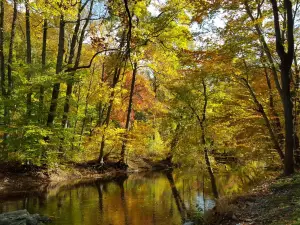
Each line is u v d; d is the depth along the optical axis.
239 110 19.23
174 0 11.94
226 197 11.37
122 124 34.12
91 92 25.81
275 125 19.78
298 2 15.86
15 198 15.50
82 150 22.45
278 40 13.38
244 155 22.91
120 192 17.89
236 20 15.27
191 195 16.81
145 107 33.44
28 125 17.88
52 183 19.94
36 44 29.44
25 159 18.81
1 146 19.48
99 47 8.98
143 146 29.88
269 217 8.23
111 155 29.28
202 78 18.62
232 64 15.97
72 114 21.25
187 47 16.55
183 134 22.69
